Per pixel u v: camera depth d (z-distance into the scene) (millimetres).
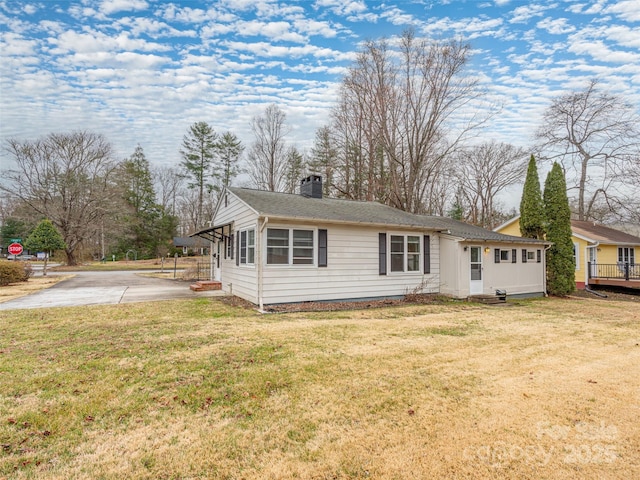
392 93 22438
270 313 8891
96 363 4781
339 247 10992
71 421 3260
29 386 4008
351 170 28391
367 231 11547
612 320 8727
